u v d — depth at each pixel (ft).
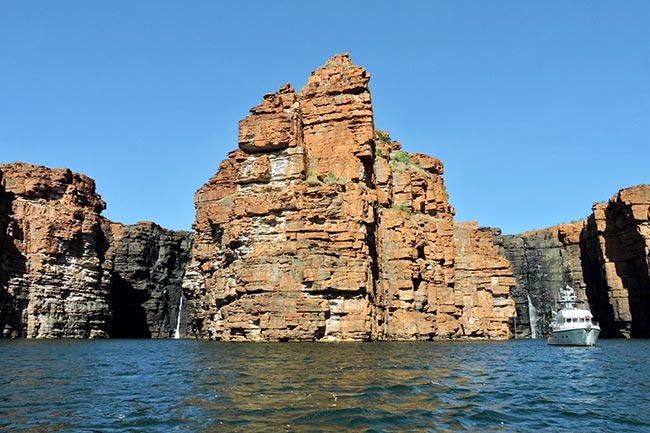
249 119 217.56
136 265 395.55
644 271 326.24
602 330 369.71
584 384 93.40
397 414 59.00
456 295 278.26
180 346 197.16
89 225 327.47
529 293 412.16
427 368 105.60
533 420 60.23
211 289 252.01
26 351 171.42
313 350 147.95
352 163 215.72
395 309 224.94
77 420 56.80
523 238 426.10
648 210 318.86
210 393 72.49
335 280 191.01
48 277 304.50
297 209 201.46
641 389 87.66
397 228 231.71
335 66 230.07
